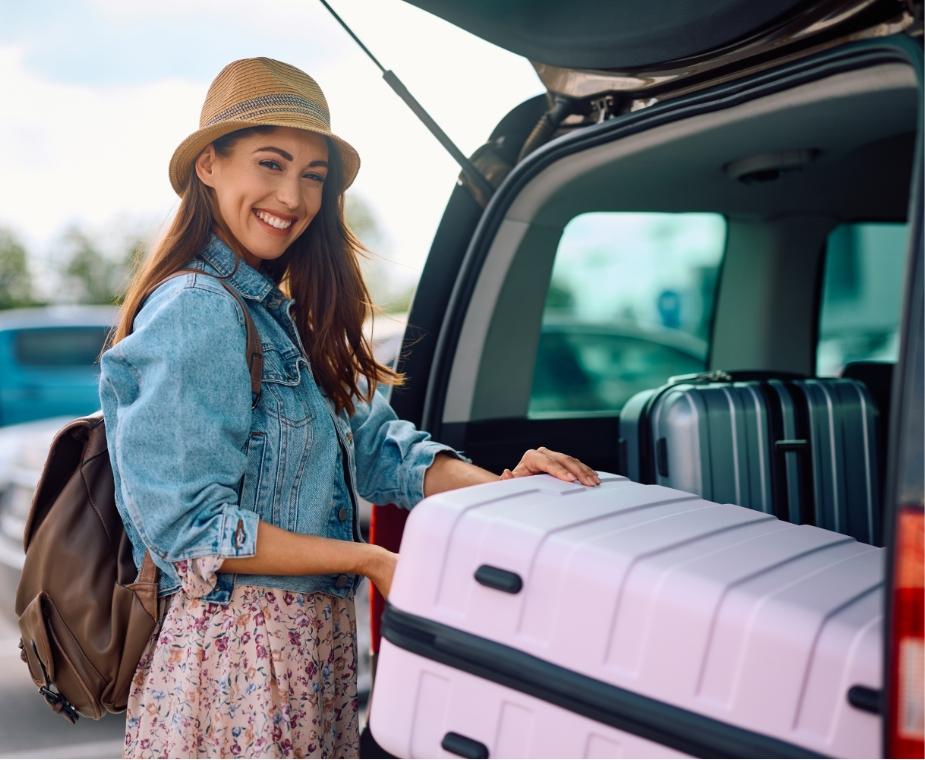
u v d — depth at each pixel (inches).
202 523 63.3
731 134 90.3
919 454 45.9
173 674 66.1
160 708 66.4
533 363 113.4
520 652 56.7
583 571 55.4
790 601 51.1
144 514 63.4
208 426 63.3
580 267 353.4
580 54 83.0
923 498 45.2
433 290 104.1
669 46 76.9
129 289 70.8
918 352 47.2
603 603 54.4
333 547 66.2
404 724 61.2
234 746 66.1
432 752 60.0
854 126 89.7
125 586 67.9
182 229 70.1
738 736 49.5
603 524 61.0
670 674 52.0
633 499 68.3
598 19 78.9
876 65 67.7
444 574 60.4
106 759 118.3
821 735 47.9
